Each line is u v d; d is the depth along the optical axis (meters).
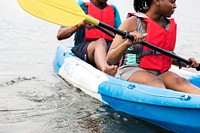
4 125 3.73
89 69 4.80
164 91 3.60
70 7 4.18
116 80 4.20
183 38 8.79
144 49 3.96
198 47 7.92
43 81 5.30
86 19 3.98
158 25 3.96
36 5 4.22
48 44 7.95
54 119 3.92
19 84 5.13
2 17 10.95
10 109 4.16
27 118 3.93
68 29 5.07
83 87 4.75
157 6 3.92
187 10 13.70
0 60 6.48
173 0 3.91
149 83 3.86
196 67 4.15
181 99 3.37
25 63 6.34
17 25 9.89
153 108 3.65
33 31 9.24
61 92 4.80
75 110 4.18
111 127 3.73
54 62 5.93
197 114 3.25
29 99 4.52
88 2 5.48
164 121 3.58
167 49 4.05
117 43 3.84
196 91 3.78
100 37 5.31
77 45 5.50
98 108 4.23
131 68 4.07
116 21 5.51
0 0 14.30
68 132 3.60
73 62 5.23
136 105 3.84
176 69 4.92
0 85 5.05
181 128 3.48
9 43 7.83
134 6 4.10
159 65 3.99
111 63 3.93
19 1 4.20
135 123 3.83
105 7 5.48
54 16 4.16
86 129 3.67
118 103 4.09
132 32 3.65
